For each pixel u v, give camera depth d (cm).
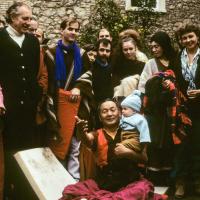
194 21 1455
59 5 1381
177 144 663
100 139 556
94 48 738
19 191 560
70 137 627
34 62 593
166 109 660
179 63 666
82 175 595
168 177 677
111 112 560
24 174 550
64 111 627
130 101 575
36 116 608
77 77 638
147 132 564
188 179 696
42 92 601
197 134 661
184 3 1455
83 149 595
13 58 579
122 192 509
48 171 568
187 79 659
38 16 1383
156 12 1331
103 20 1285
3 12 1378
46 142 631
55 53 632
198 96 652
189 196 659
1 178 559
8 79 578
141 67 685
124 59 681
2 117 575
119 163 543
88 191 527
